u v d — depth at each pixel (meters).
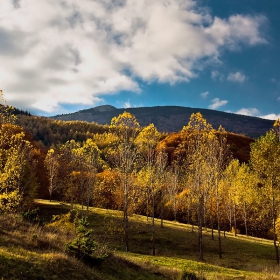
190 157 39.28
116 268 17.08
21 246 15.27
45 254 14.35
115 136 33.00
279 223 33.97
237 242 40.41
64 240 18.66
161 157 50.59
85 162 50.56
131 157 32.72
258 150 32.12
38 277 11.72
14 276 11.15
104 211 49.44
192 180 39.12
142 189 43.94
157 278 17.61
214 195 42.72
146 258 26.47
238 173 47.03
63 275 12.76
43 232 19.91
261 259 33.22
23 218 22.78
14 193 26.12
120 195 44.41
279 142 32.66
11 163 26.72
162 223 47.09
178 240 39.50
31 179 44.88
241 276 21.16
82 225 17.02
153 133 36.91
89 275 13.85
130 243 36.78
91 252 16.16
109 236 38.09
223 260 32.03
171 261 26.19
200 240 32.00
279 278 19.12
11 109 26.66
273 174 30.91
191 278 18.02
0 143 27.42
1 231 16.95
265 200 32.09
